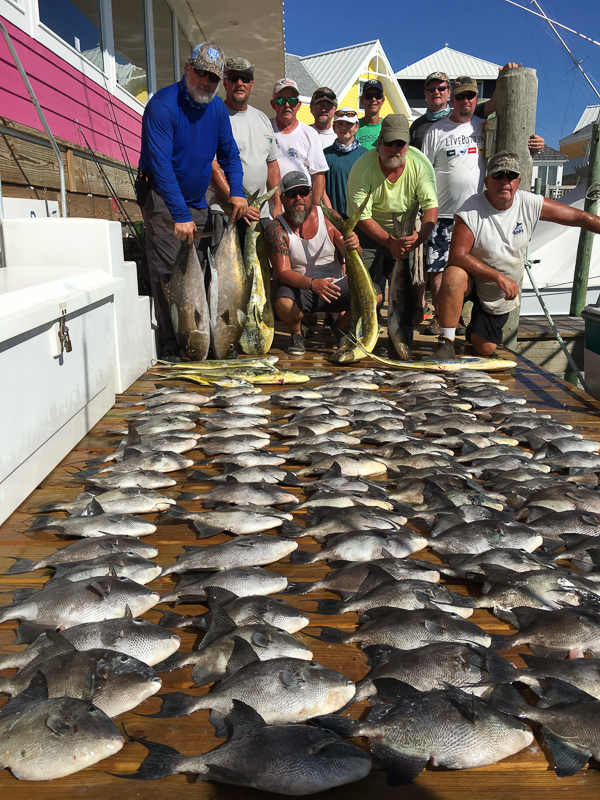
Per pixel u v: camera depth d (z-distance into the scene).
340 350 7.30
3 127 5.91
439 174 8.45
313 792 1.87
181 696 2.24
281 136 8.65
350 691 2.21
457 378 6.64
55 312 4.20
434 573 3.04
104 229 5.64
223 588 2.80
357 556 3.24
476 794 1.93
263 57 16.61
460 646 2.37
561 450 4.53
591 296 12.38
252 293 7.39
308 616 2.86
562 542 3.38
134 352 6.38
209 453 4.77
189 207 6.82
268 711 2.14
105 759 2.05
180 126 6.18
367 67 31.22
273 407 5.85
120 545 3.23
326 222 7.63
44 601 2.71
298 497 4.06
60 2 7.52
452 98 8.28
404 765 1.96
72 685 2.21
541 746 2.10
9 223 5.66
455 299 7.16
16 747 1.98
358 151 9.46
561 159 40.78
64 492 4.01
